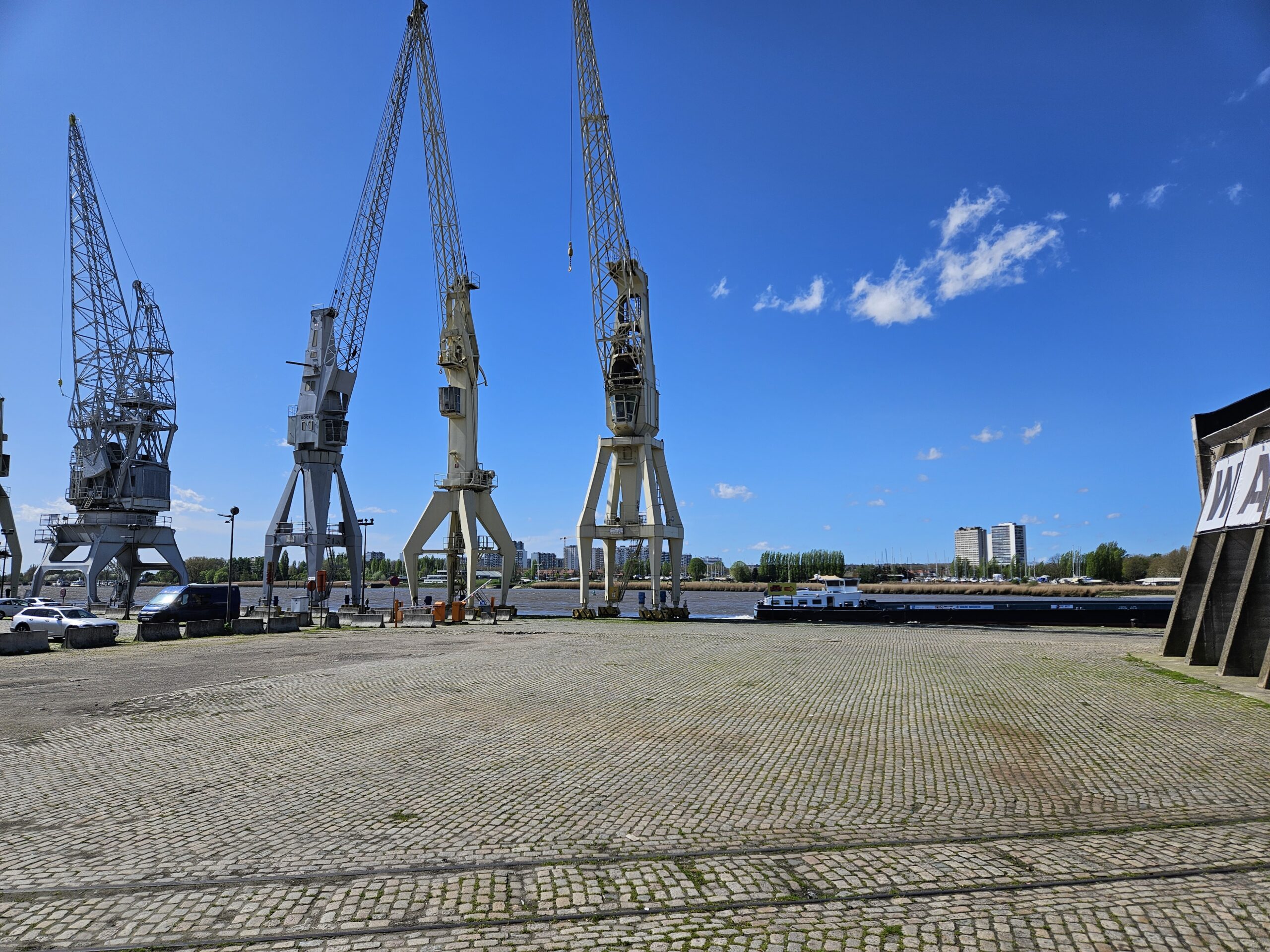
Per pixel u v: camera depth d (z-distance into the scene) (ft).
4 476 219.20
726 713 55.06
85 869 26.43
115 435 242.17
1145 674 73.72
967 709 56.18
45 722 52.01
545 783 37.40
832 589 196.24
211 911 23.07
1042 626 154.30
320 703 59.67
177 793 35.65
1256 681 68.59
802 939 21.27
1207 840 28.84
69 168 232.32
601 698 61.57
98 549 227.61
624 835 29.89
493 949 20.72
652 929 21.86
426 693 64.13
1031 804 33.60
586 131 203.62
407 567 219.20
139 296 244.01
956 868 26.35
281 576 333.21
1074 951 20.57
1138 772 38.86
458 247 228.43
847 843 28.89
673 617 181.78
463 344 225.15
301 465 229.86
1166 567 532.32
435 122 230.27
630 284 199.31
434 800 34.65
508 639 123.44
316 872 26.16
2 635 97.55
